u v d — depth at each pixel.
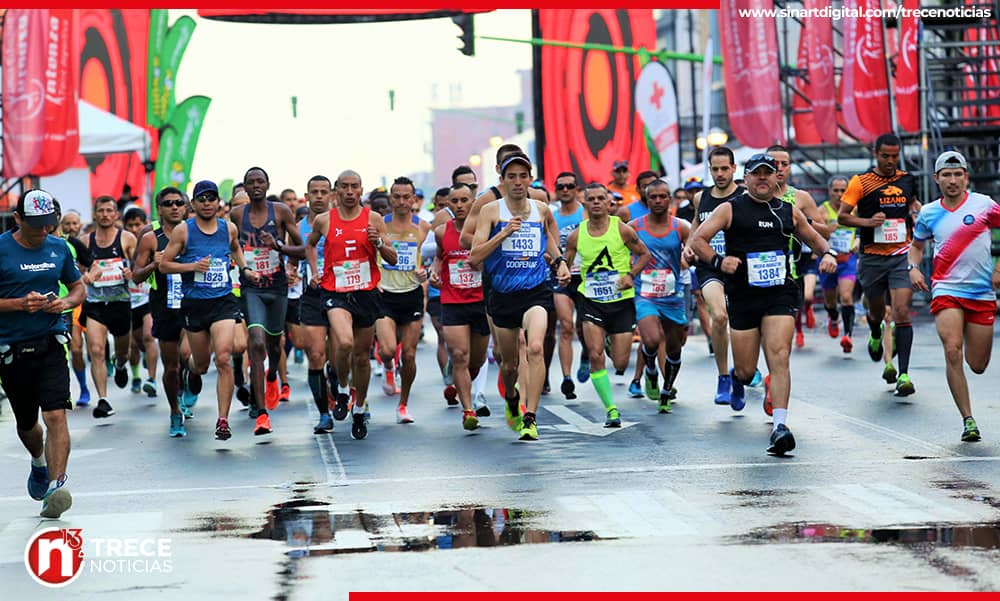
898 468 20.17
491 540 15.91
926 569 13.79
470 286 26.19
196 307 25.73
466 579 14.05
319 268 31.72
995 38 60.28
